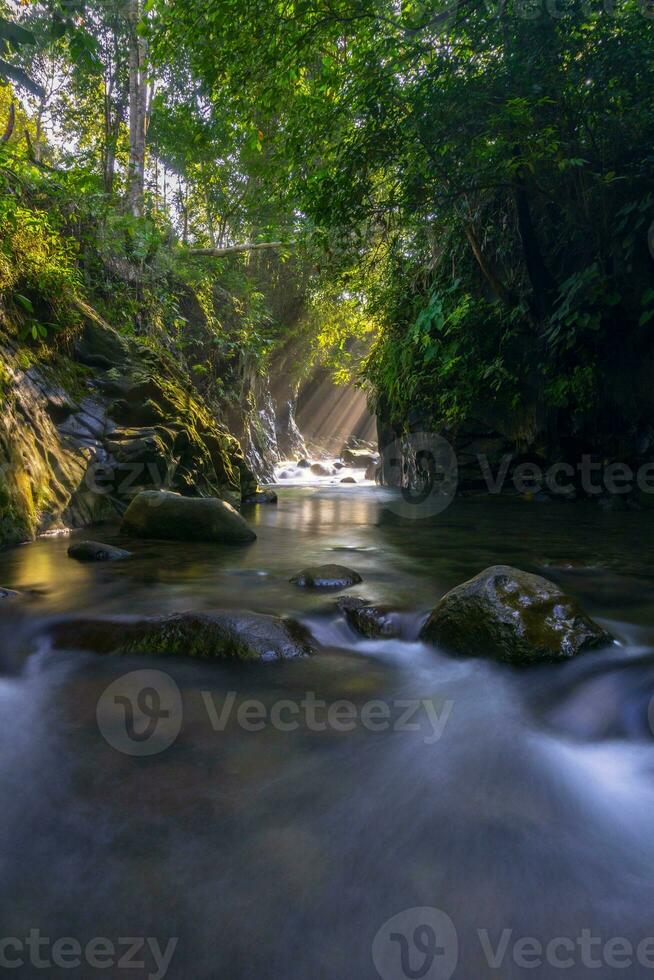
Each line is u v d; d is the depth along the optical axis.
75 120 12.23
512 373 8.84
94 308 8.37
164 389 7.64
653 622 2.92
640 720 2.02
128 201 10.95
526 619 2.49
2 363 5.38
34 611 3.01
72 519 5.50
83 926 1.17
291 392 20.97
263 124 8.29
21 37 2.84
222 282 14.20
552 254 8.37
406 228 8.87
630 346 7.78
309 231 9.55
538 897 1.27
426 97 6.03
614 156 6.57
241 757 1.78
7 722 1.97
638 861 1.39
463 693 2.24
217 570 4.05
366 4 6.22
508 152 6.39
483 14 6.05
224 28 6.56
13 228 6.12
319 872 1.33
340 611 3.05
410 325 10.05
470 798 1.62
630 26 5.77
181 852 1.38
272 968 1.09
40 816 1.49
